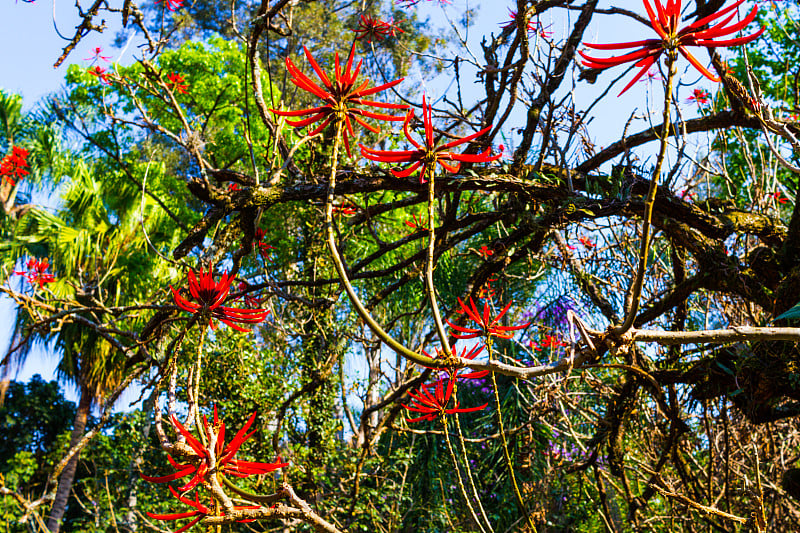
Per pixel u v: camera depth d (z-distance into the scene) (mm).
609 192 2537
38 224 10961
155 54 2537
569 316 1010
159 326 2111
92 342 10375
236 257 2281
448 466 7102
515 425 6703
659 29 846
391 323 2980
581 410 3799
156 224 10836
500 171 2541
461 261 6879
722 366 2371
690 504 1932
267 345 7168
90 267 9961
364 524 6281
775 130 2078
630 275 3449
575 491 5629
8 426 13812
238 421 5996
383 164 2477
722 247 2441
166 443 1118
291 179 2400
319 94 1013
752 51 7125
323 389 6543
